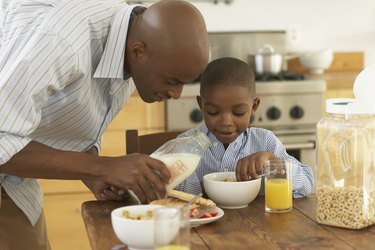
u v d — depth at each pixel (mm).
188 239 1049
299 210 1537
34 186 1961
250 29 3887
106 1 1686
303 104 3389
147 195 1515
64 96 1614
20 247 1971
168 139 1971
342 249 1250
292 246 1271
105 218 1484
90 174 1486
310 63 3865
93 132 1827
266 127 3369
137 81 1623
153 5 1574
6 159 1426
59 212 3283
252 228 1390
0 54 1585
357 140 1361
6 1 1668
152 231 1223
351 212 1362
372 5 3984
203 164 1812
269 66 3549
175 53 1516
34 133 1749
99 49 1627
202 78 1790
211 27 3852
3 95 1420
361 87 1577
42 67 1436
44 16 1539
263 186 1710
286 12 3918
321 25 3963
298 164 1732
